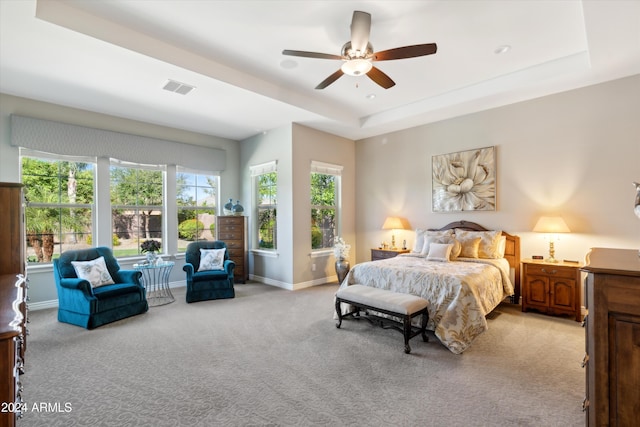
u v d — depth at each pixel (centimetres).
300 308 418
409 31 296
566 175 396
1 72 334
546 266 378
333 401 206
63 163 443
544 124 412
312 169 563
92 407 201
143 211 520
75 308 349
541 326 344
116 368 252
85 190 461
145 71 334
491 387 222
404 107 495
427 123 528
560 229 371
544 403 202
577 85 378
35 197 420
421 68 370
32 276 410
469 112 473
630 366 127
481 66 366
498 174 452
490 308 333
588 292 142
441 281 314
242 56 342
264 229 602
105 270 387
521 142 431
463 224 480
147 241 523
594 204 377
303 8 262
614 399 130
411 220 554
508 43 317
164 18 275
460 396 211
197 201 589
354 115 542
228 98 411
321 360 265
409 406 200
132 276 393
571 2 253
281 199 548
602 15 243
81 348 289
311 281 559
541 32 297
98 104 431
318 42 315
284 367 253
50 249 431
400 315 286
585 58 336
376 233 610
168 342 304
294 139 531
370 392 216
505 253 436
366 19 238
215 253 503
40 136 408
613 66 329
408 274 338
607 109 368
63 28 255
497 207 452
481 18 276
